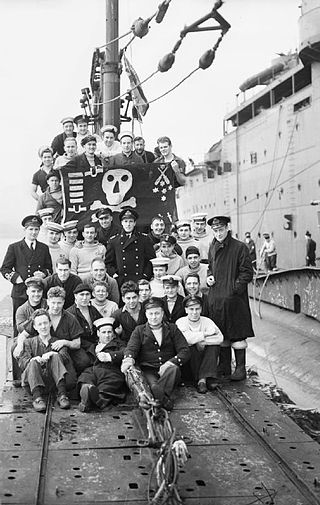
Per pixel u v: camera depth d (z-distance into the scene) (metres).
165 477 5.32
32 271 9.95
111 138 13.09
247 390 8.88
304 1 19.03
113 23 16.55
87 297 9.06
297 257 22.72
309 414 8.62
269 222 25.30
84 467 6.17
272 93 24.73
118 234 10.57
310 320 18.39
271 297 22.25
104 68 16.77
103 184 11.76
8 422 7.52
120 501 5.45
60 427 7.35
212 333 8.92
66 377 8.51
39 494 5.57
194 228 11.16
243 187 28.36
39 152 12.59
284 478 5.91
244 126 27.88
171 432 5.57
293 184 22.73
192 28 11.89
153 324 8.49
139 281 9.31
